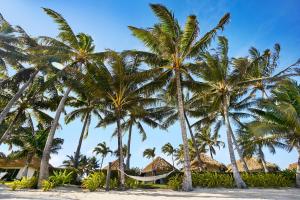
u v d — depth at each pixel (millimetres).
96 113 31219
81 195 13070
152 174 31625
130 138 30078
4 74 23031
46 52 20406
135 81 19547
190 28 17094
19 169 34500
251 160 40375
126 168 28562
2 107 24781
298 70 19922
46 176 16922
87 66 20969
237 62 21000
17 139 30156
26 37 21016
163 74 19250
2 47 20078
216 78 20906
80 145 28078
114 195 13523
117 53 19047
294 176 23391
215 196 13352
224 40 21766
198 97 23578
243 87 22562
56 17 20094
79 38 21906
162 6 17000
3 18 20062
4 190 14789
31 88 24500
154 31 17734
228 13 17266
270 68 24219
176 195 13773
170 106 29297
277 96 20734
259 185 21281
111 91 20359
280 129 20109
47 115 26891
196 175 20781
